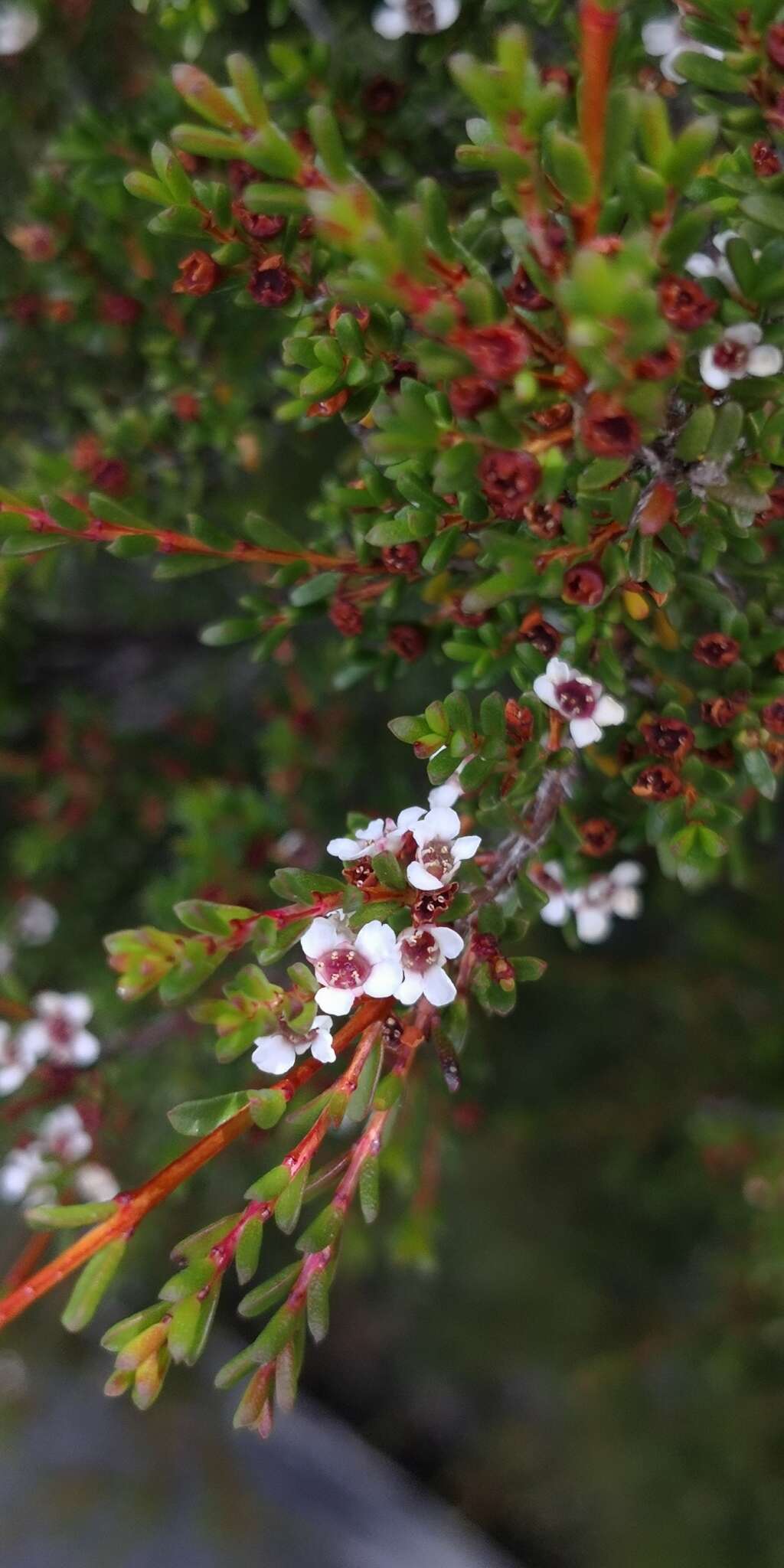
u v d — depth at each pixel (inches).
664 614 6.3
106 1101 7.7
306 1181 5.4
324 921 5.5
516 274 5.5
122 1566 16.8
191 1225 12.8
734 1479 15.6
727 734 6.2
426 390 5.5
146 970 5.6
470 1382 20.2
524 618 6.2
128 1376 5.3
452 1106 8.8
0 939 10.0
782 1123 10.8
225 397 7.5
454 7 6.6
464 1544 18.8
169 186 6.0
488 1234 17.5
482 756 5.6
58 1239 7.6
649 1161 14.8
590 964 12.3
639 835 6.6
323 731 9.5
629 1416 16.5
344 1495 18.8
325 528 7.2
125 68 9.2
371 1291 19.9
